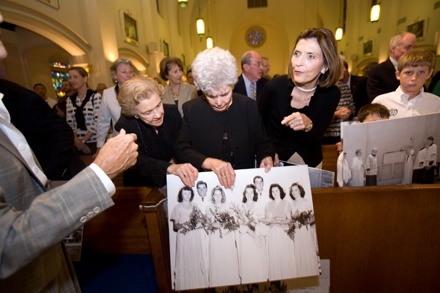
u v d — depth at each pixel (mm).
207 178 939
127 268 1270
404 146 1079
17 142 629
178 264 908
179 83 2668
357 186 1084
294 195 955
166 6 8695
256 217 939
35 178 657
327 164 2084
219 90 937
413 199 1022
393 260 1106
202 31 9070
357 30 9828
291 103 1353
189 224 925
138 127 1217
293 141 1418
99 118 2391
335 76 1152
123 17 5781
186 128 1131
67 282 769
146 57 7199
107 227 1332
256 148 1186
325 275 1157
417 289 1134
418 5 6594
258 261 921
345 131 1025
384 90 2191
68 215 513
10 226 466
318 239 1106
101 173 568
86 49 4633
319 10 11992
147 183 1568
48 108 1364
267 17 13328
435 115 1058
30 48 5609
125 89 1080
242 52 14945
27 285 604
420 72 1472
